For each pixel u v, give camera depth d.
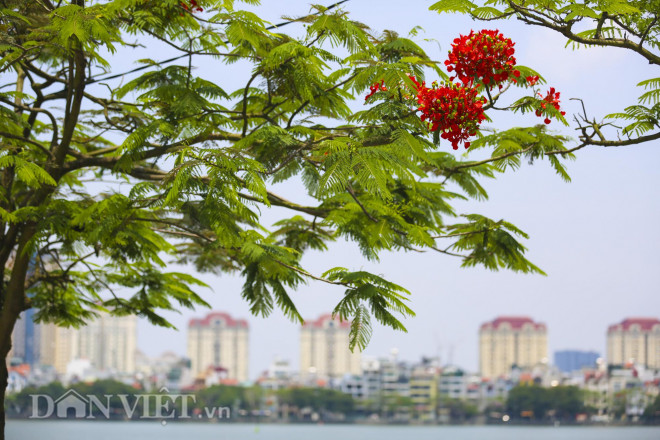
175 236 12.62
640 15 8.94
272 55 10.20
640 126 9.15
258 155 10.71
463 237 11.95
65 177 14.72
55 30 9.94
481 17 8.88
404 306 9.02
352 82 9.91
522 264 11.87
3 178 12.38
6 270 13.78
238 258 12.77
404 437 156.12
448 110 9.34
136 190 9.88
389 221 11.19
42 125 14.44
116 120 12.88
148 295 13.70
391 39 10.65
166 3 10.09
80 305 14.30
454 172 12.49
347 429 195.25
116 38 11.16
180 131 11.48
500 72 9.31
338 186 8.75
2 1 11.01
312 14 9.94
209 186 9.06
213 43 11.31
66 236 11.08
